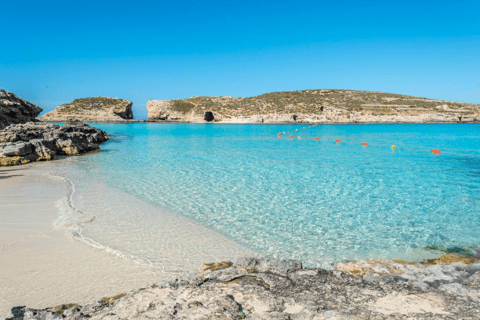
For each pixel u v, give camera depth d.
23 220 9.27
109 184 14.38
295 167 19.64
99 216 9.76
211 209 10.76
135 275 6.11
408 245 7.83
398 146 34.19
